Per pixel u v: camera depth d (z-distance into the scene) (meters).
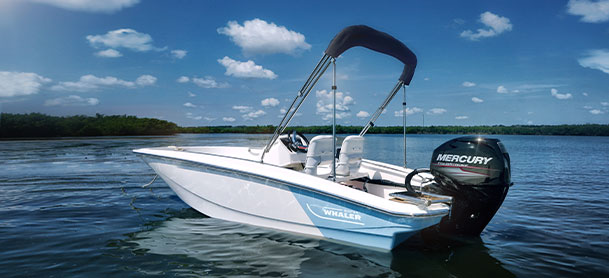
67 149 17.64
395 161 11.76
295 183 3.47
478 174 3.18
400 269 2.82
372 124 4.76
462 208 3.38
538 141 34.56
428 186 3.54
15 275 2.69
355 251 3.22
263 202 3.78
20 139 33.25
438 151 3.44
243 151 5.40
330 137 3.99
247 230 3.84
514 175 8.82
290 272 2.75
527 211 4.92
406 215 3.01
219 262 2.95
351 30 3.43
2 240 3.54
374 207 3.10
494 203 3.21
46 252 3.20
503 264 2.95
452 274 2.74
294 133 4.73
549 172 9.47
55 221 4.27
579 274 2.77
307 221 3.55
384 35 3.80
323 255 3.12
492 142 3.21
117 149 17.72
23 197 5.74
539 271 2.82
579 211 4.92
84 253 3.17
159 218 4.39
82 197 5.73
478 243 3.48
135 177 7.99
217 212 4.28
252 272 2.75
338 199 3.30
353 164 4.07
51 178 7.82
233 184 3.93
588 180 7.95
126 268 2.83
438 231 3.75
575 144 27.41
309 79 3.55
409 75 4.33
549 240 3.62
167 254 3.14
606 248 3.38
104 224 4.14
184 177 4.31
